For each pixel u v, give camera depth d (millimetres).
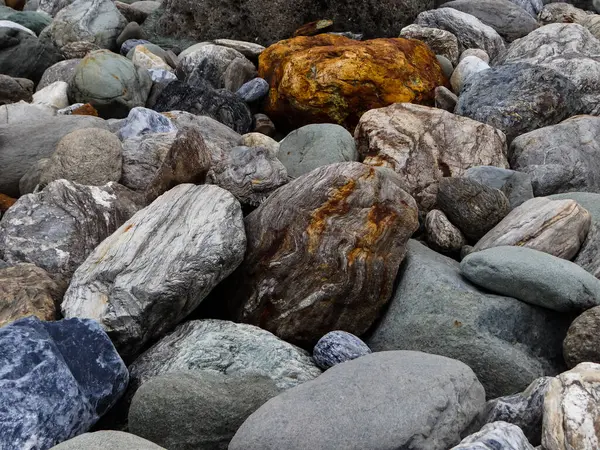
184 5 4023
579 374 1879
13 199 2691
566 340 2109
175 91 3189
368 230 2238
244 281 2273
